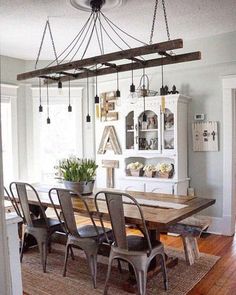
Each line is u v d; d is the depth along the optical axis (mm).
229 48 3910
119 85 5004
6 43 4281
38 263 3160
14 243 1709
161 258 2604
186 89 4430
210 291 2529
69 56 4953
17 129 5027
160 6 3102
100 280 2756
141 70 4707
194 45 4148
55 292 2533
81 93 5293
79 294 2496
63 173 3420
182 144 4285
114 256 2426
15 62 5012
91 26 3672
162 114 4281
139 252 2318
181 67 4266
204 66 4117
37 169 5199
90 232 2793
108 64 2844
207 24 3631
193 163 4418
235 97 4211
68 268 3020
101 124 5219
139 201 2953
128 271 2938
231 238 3969
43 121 5277
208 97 4266
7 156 4969
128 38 4133
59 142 5367
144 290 2311
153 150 4398
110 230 2846
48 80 3588
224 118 4129
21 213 3232
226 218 4117
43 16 3344
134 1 2975
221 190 4199
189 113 4426
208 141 4266
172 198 3098
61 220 3143
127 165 4750
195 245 3207
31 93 5156
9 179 4961
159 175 4332
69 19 3438
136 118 4539
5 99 4875
